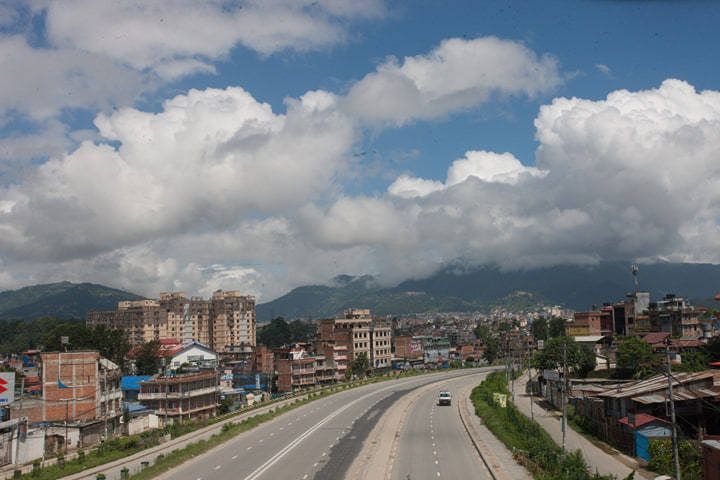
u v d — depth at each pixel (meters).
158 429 75.00
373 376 168.38
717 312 129.75
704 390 57.84
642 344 92.12
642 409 54.91
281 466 50.75
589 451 55.34
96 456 60.56
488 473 47.62
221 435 68.50
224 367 156.38
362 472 48.12
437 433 70.38
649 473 45.75
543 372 100.94
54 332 146.38
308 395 121.31
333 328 186.50
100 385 79.25
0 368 119.88
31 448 60.41
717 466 39.00
